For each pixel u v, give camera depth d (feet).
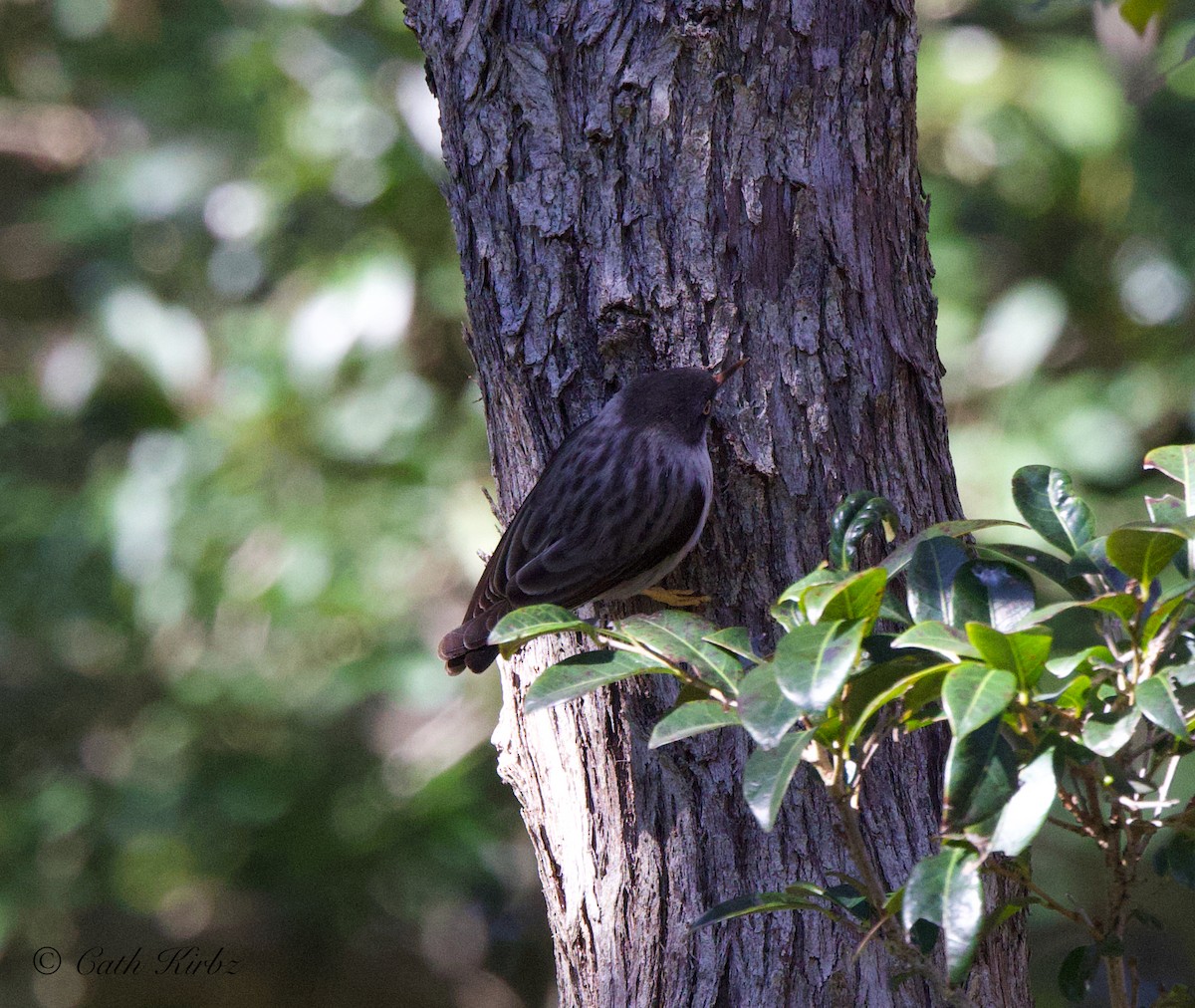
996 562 14.47
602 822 19.53
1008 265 40.14
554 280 19.66
